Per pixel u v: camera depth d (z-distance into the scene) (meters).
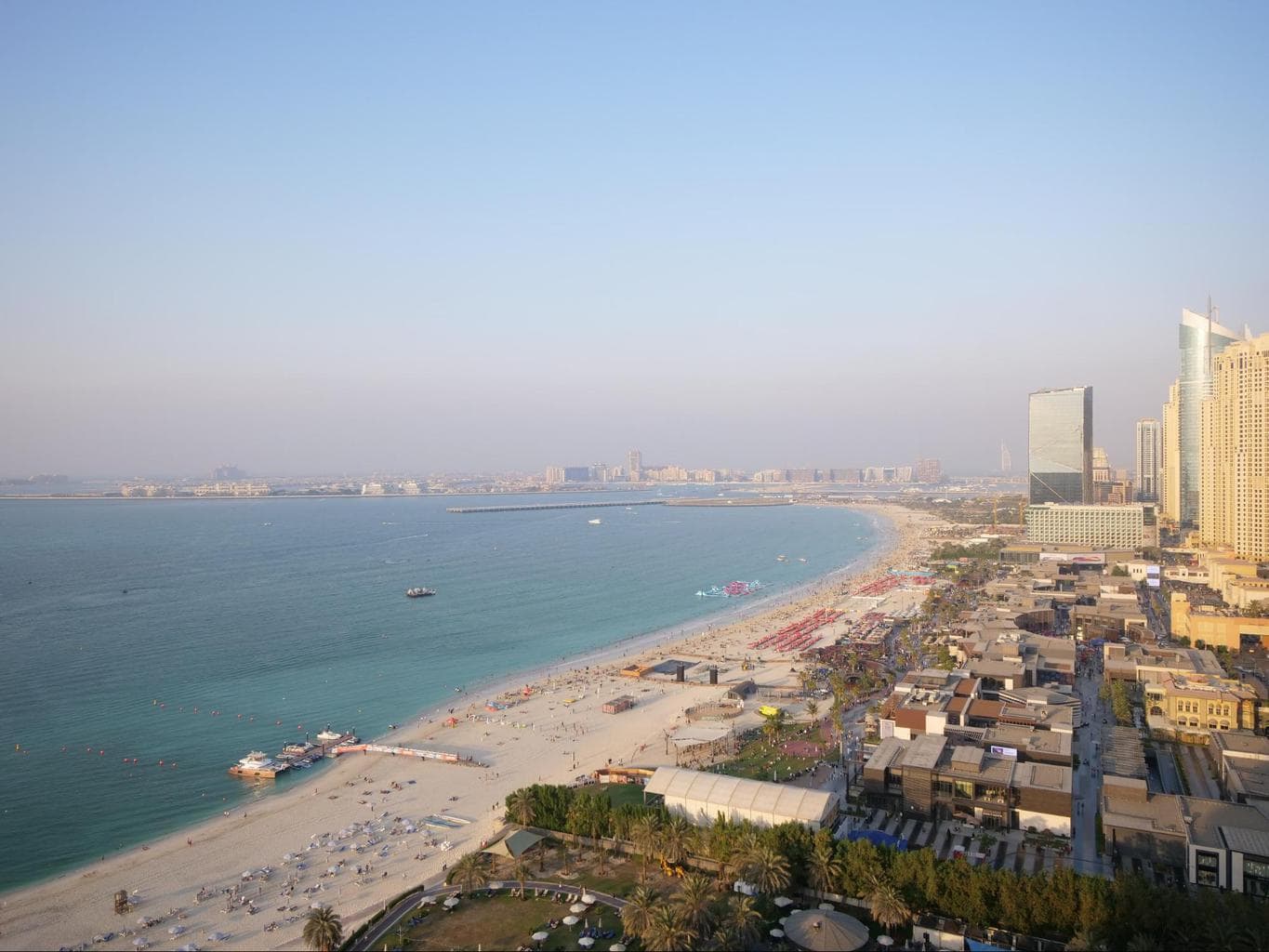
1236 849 140.75
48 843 179.50
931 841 163.88
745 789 171.12
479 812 191.88
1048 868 152.75
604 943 131.75
